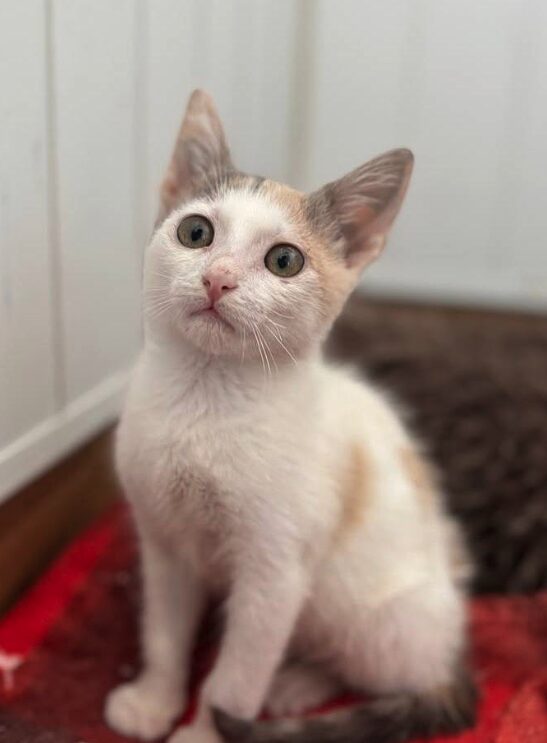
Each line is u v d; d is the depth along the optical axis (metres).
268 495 0.23
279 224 0.22
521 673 0.30
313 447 0.24
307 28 0.45
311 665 0.29
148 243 0.24
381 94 0.46
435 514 0.30
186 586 0.28
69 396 0.31
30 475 0.29
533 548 0.34
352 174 0.24
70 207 0.28
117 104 0.30
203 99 0.25
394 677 0.27
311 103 0.47
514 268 0.49
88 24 0.27
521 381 0.37
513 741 0.26
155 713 0.26
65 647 0.29
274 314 0.22
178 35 0.33
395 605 0.27
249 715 0.25
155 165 0.33
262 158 0.44
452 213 0.48
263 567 0.24
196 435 0.23
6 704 0.26
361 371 0.39
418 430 0.36
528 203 0.47
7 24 0.24
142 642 0.29
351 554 0.26
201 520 0.24
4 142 0.25
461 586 0.31
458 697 0.28
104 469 0.35
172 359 0.24
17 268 0.26
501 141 0.46
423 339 0.41
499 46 0.44
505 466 0.35
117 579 0.32
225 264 0.21
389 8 0.44
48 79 0.26
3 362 0.26
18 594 0.31
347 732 0.26
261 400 0.23
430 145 0.47
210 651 0.30
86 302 0.30
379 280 0.50
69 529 0.34
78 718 0.27
